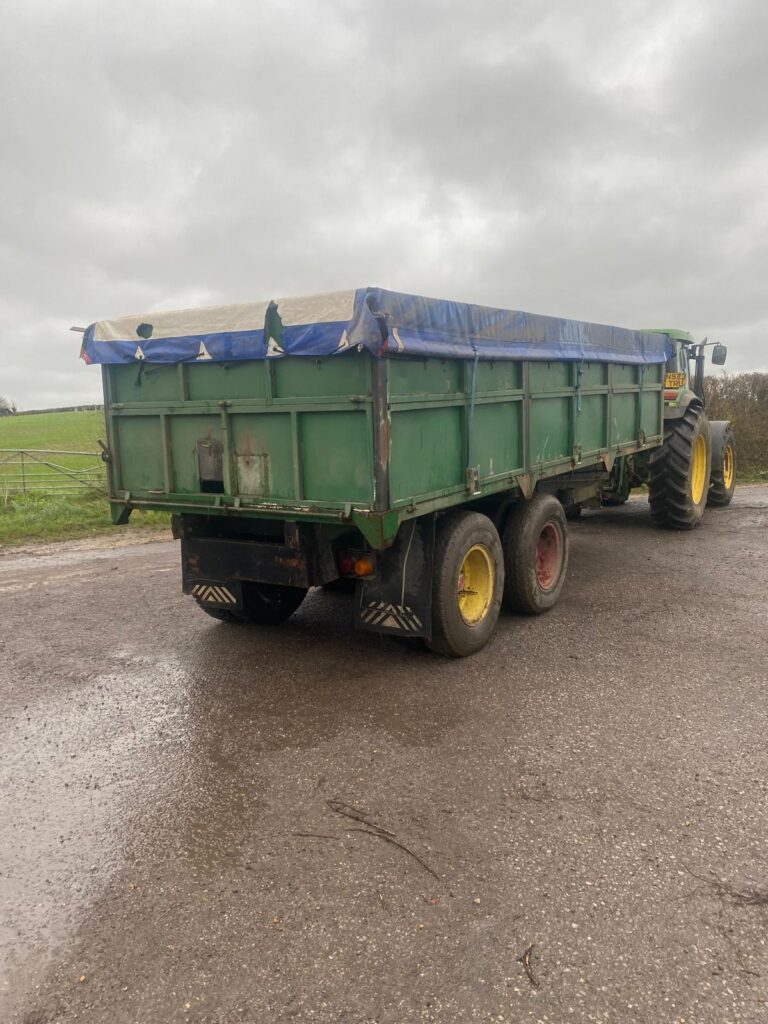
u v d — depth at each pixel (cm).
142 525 1077
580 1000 225
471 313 467
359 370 406
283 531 505
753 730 391
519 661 500
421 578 468
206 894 277
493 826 313
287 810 330
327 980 235
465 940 250
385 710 429
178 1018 223
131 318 484
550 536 611
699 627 558
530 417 559
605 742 383
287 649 536
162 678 488
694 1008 221
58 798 346
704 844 297
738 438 1584
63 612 641
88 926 262
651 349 795
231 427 467
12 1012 227
